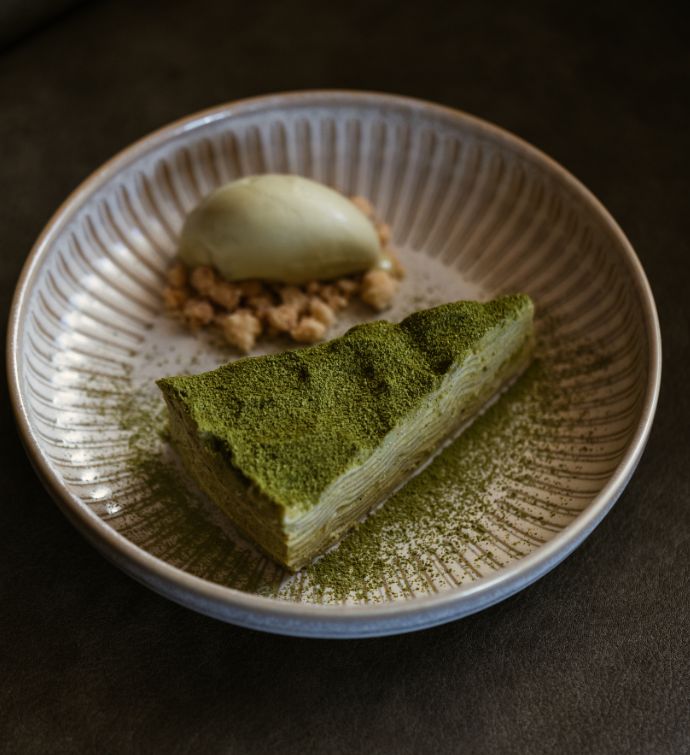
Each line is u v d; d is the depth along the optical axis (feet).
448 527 0.99
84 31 1.46
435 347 1.02
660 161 1.30
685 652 0.92
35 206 1.26
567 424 1.06
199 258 1.16
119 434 1.05
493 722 0.89
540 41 1.44
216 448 0.94
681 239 1.22
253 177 1.16
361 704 0.89
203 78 1.40
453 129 1.22
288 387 0.98
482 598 0.86
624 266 1.09
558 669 0.91
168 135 1.20
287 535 0.91
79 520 0.90
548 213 1.18
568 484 1.00
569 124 1.34
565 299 1.14
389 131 1.24
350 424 0.96
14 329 1.03
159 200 1.22
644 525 1.00
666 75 1.40
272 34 1.46
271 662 0.91
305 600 0.93
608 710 0.89
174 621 0.93
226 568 0.96
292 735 0.88
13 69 1.40
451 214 1.23
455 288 1.18
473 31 1.46
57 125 1.34
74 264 1.14
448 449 1.05
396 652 0.92
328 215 1.13
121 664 0.91
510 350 1.08
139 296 1.17
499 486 1.02
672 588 0.96
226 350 1.13
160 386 0.99
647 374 1.00
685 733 0.88
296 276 1.16
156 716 0.89
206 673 0.91
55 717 0.89
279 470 0.92
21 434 0.95
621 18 1.47
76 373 1.09
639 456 0.94
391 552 0.97
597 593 0.95
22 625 0.93
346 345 1.02
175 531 0.98
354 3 1.50
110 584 0.96
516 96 1.38
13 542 0.98
